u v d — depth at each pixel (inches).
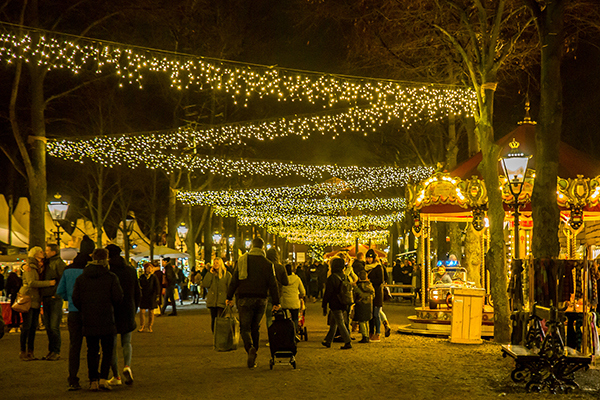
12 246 1085.1
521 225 890.1
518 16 679.1
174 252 1411.2
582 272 394.6
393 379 385.7
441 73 865.5
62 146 1071.6
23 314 469.1
